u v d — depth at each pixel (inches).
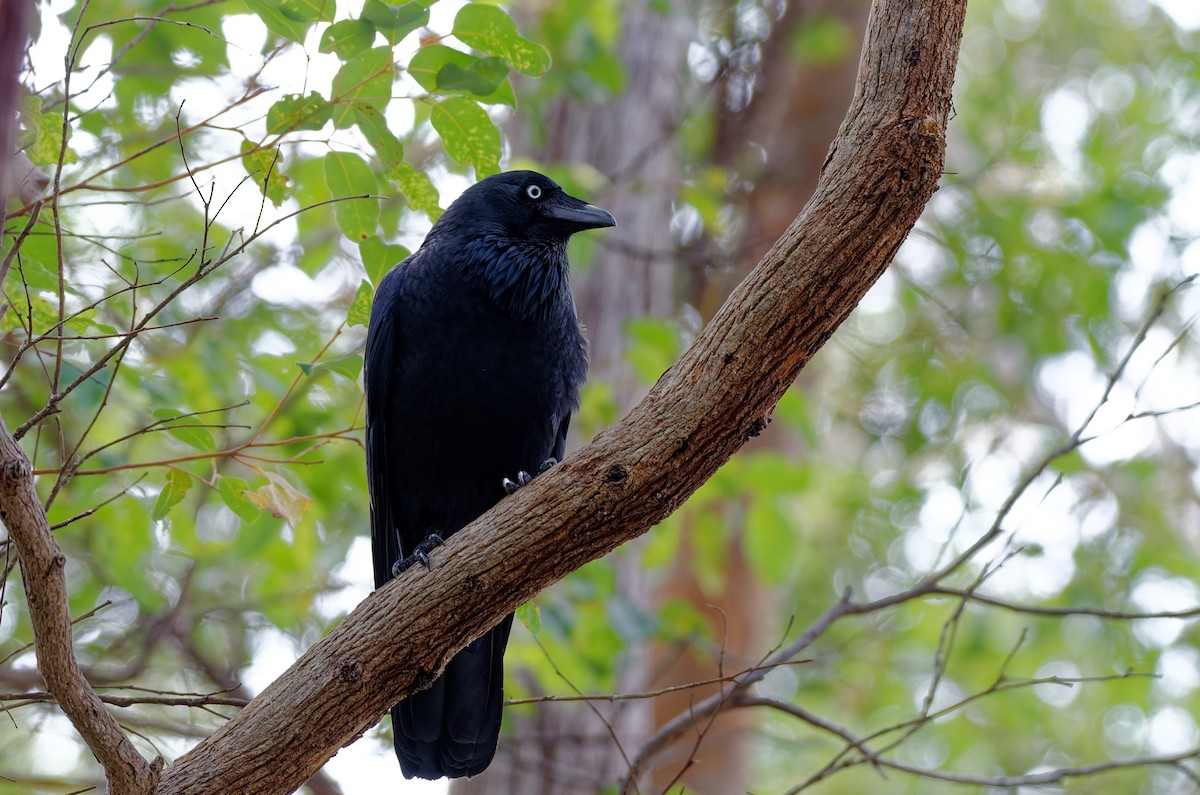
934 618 743.7
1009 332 742.5
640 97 557.9
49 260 292.0
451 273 364.8
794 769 826.2
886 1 242.8
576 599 429.7
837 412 846.5
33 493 207.5
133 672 459.5
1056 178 754.2
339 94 294.8
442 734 326.3
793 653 357.4
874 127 239.1
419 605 253.1
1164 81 835.4
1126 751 789.2
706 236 662.5
